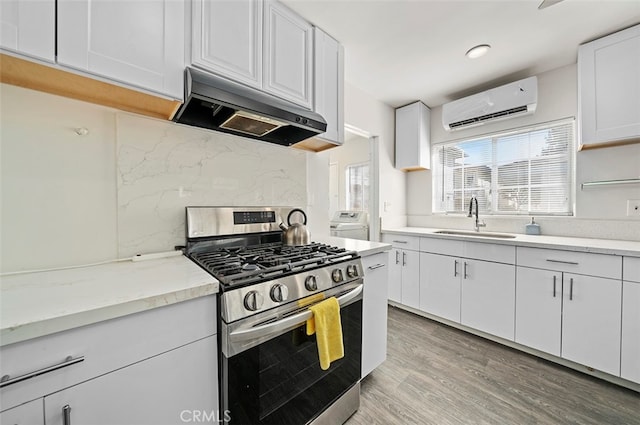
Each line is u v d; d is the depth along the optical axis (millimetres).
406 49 1886
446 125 2635
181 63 1028
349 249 1487
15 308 619
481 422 1292
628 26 1640
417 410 1374
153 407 733
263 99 1217
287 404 1039
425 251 2480
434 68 2150
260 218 1622
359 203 4293
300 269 1091
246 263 1103
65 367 599
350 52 1912
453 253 2281
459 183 2883
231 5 1195
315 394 1150
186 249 1332
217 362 863
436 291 2398
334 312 1131
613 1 1430
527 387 1544
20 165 954
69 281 856
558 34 1722
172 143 1311
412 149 2875
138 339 704
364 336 1493
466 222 2760
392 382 1596
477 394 1487
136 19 919
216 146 1476
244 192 1604
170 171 1306
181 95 1025
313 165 2057
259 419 937
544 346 1798
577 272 1661
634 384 1505
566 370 1705
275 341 992
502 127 2510
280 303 977
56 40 770
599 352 1584
